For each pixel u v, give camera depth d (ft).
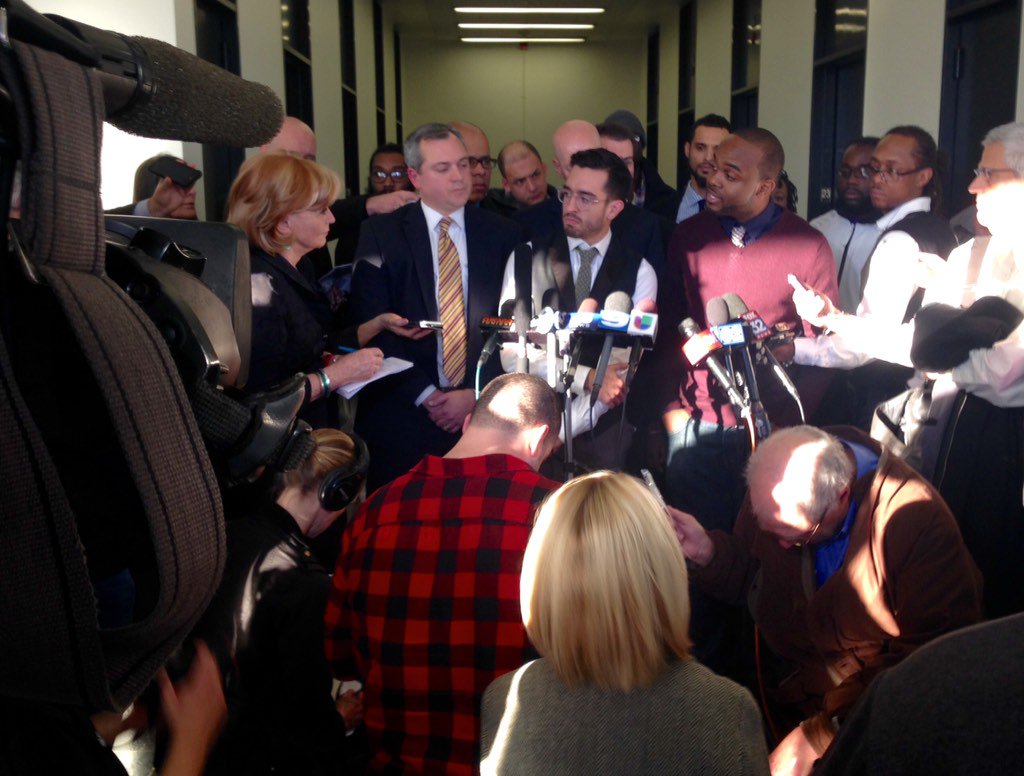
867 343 8.23
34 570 1.73
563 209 9.50
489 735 3.95
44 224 1.66
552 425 5.40
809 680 6.79
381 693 4.74
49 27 1.73
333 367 7.92
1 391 1.67
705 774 3.63
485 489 4.83
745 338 7.53
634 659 3.69
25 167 1.63
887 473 6.09
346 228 13.61
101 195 1.79
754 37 28.25
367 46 34.60
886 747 2.22
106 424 1.92
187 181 9.07
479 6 37.76
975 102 14.85
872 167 11.10
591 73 46.70
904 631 5.98
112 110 2.10
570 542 3.72
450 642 4.63
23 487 1.69
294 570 5.37
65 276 1.72
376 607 4.75
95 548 2.02
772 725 7.10
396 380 9.24
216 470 2.34
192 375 2.13
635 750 3.67
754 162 9.24
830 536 6.33
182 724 3.87
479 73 46.80
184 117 2.24
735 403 7.68
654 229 10.14
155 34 11.95
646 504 3.82
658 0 36.40
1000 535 7.22
